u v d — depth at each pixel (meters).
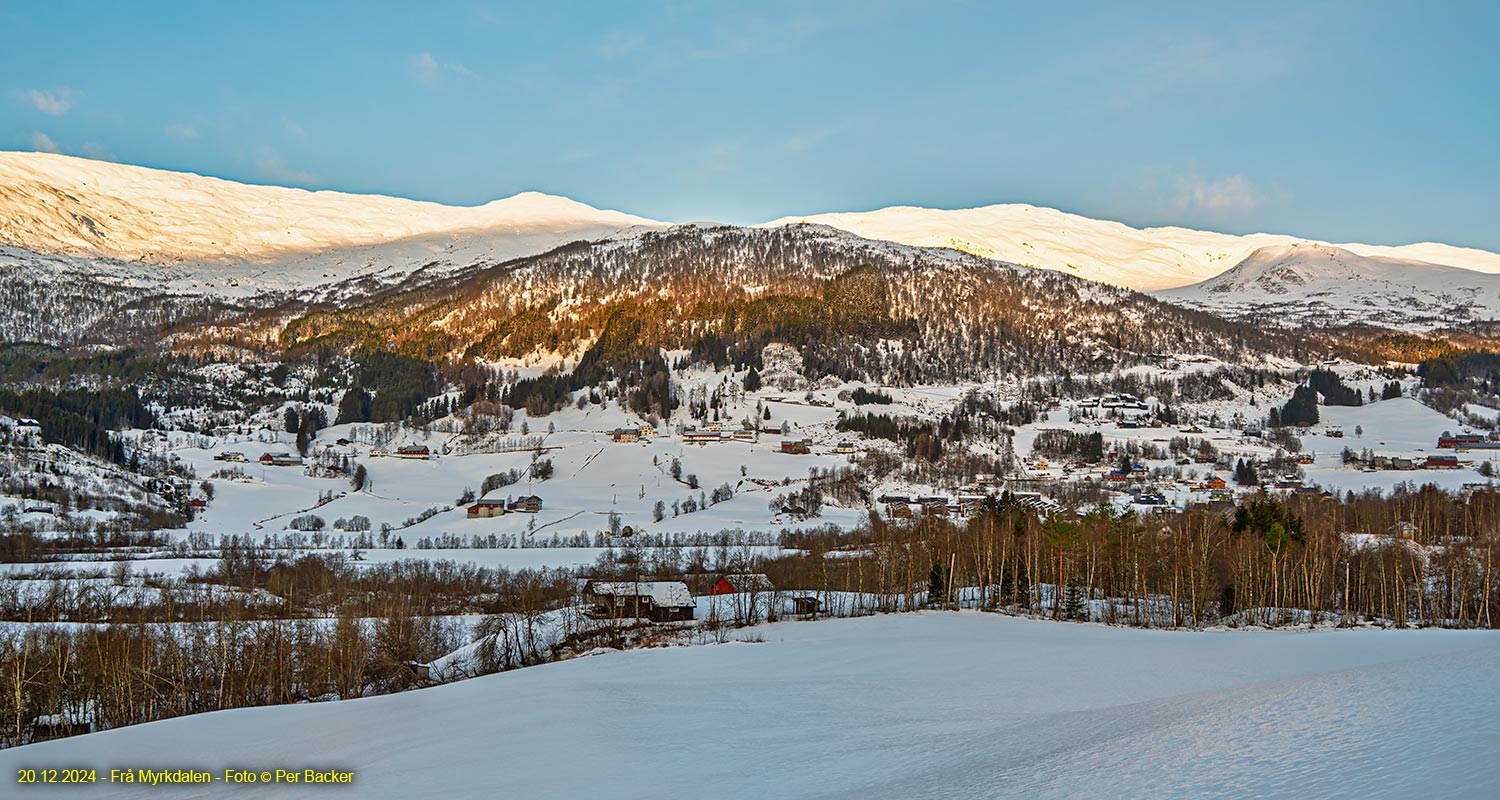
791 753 56.41
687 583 174.88
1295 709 45.50
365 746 66.19
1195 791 31.34
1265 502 174.62
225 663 100.62
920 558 174.38
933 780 42.59
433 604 154.50
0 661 93.81
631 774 52.84
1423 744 32.62
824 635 128.75
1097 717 57.31
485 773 55.16
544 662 118.19
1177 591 140.38
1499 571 138.88
